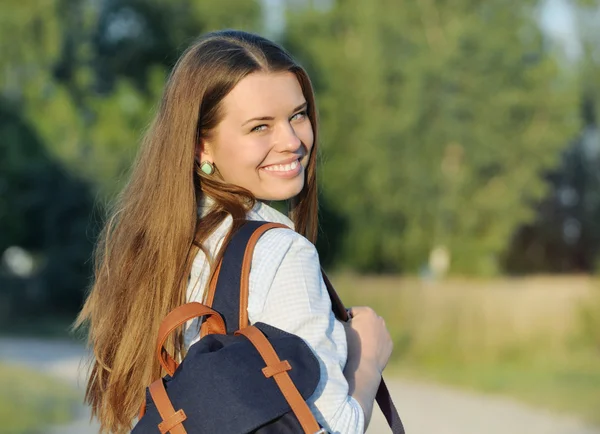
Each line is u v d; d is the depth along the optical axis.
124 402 2.33
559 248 47.84
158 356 2.15
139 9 41.62
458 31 34.50
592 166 44.62
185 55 2.43
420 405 13.33
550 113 36.00
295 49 39.31
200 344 2.08
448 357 18.30
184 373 2.03
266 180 2.37
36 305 38.38
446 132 34.91
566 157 44.50
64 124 38.03
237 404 1.96
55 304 38.72
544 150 35.88
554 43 38.38
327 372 2.09
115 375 2.32
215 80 2.33
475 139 34.94
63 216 37.94
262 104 2.32
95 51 42.47
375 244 37.72
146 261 2.31
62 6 38.88
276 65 2.37
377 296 19.73
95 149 38.28
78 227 37.59
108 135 38.44
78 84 41.38
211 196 2.35
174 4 41.69
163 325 2.13
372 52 35.66
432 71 34.28
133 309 2.30
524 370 17.09
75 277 38.09
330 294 2.35
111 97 40.19
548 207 46.59
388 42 35.44
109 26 42.53
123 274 2.35
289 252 2.19
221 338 2.10
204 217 2.34
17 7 36.41
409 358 18.58
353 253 37.97
